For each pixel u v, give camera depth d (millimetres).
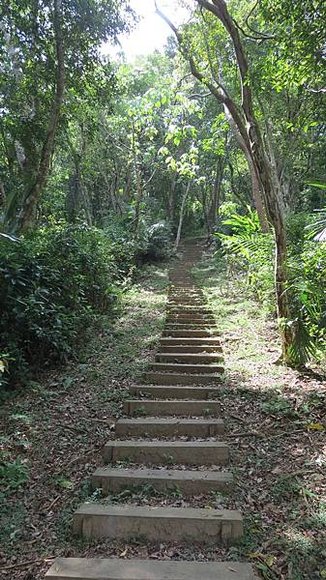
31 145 9195
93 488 2998
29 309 5102
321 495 2770
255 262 7645
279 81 4973
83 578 2166
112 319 7531
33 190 7750
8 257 5309
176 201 24750
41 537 2564
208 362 5555
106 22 8500
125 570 2219
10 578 2250
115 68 13914
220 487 2912
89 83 9484
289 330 4977
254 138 4914
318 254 4895
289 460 3209
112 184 18828
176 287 10867
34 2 7879
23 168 9328
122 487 2980
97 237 8539
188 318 7562
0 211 7621
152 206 21047
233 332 6672
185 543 2496
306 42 4020
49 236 6984
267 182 4926
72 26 8383
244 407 4141
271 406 3996
